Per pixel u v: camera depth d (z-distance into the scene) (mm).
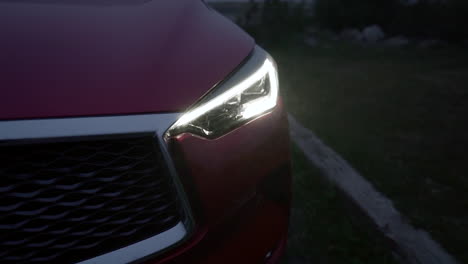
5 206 905
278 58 5078
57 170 916
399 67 4551
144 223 987
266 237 1217
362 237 1872
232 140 1062
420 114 3180
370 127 2947
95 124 912
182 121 976
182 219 1000
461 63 4660
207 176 1012
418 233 1820
